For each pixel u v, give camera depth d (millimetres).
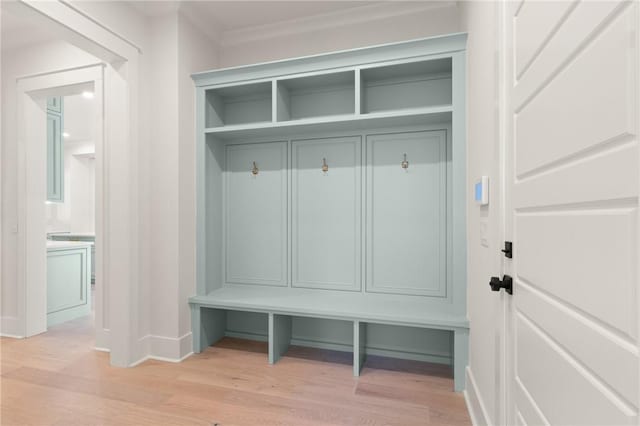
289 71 2348
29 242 2812
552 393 856
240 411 1734
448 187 2332
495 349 1307
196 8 2412
